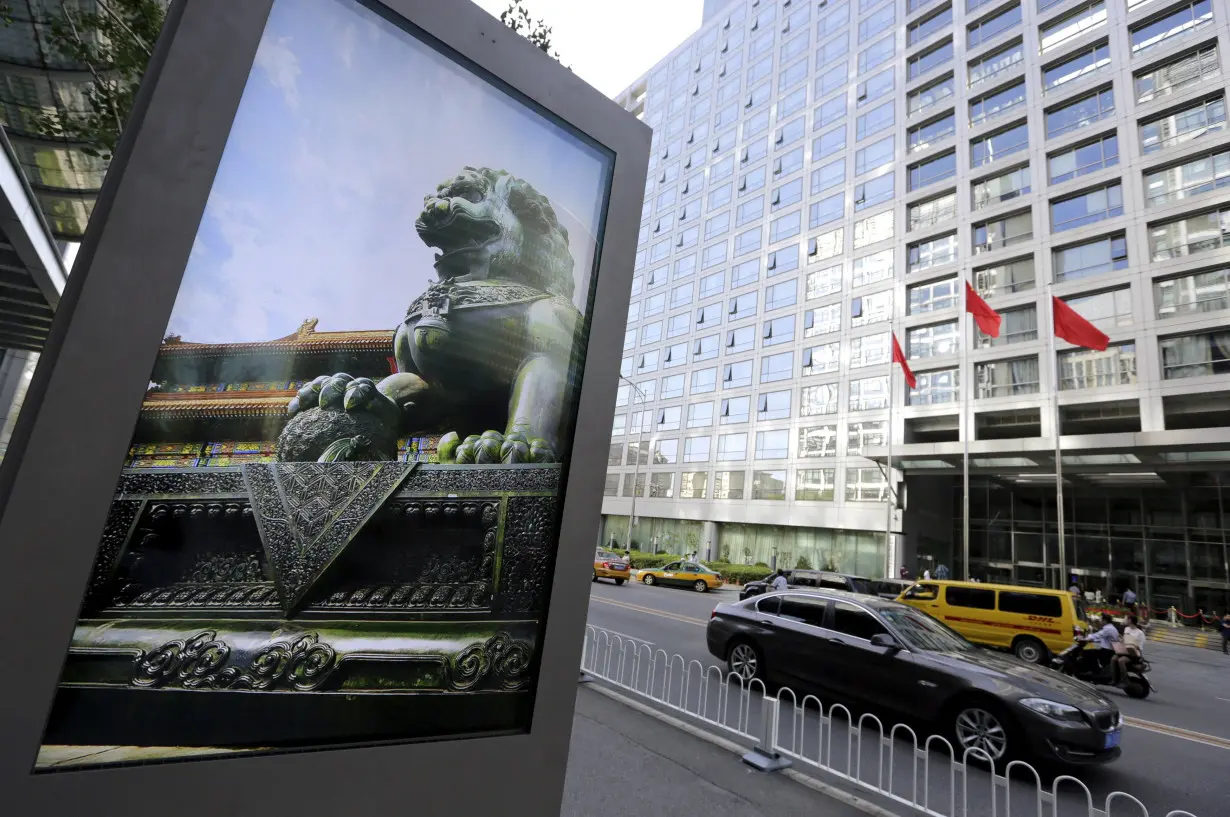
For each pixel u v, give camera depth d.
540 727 1.64
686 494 41.19
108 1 3.84
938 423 30.53
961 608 13.84
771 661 7.25
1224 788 5.61
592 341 1.82
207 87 1.26
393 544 1.49
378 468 1.48
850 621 6.89
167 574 1.22
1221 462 22.52
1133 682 10.11
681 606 17.36
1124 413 25.75
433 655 1.51
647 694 6.45
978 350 29.08
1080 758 5.16
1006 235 29.58
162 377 1.22
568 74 1.86
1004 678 5.71
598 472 1.82
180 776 1.17
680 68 54.19
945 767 5.48
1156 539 27.62
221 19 1.29
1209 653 19.05
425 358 1.54
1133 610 24.03
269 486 1.34
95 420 1.11
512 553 1.64
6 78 4.64
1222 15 25.08
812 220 38.66
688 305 45.75
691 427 42.34
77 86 4.67
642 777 4.38
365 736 1.40
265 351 1.34
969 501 32.66
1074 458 24.59
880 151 35.81
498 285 1.67
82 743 1.11
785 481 35.69
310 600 1.37
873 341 33.41
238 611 1.29
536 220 1.76
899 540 30.02
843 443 33.41
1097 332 20.61
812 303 37.12
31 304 7.98
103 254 1.14
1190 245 24.41
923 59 35.19
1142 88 26.81
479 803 1.52
